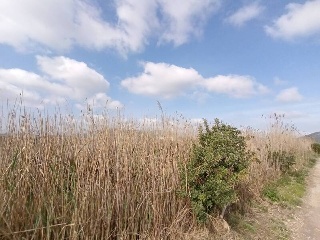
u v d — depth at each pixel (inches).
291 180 534.3
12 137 214.4
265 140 585.6
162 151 260.1
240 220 292.0
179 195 242.4
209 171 252.1
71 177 195.8
